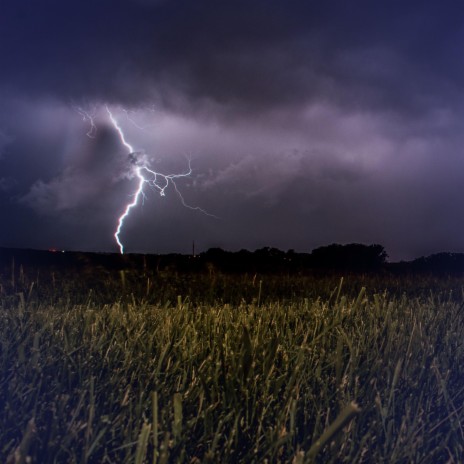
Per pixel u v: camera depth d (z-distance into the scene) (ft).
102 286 33.78
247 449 7.75
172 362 10.64
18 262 51.03
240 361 9.28
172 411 8.22
